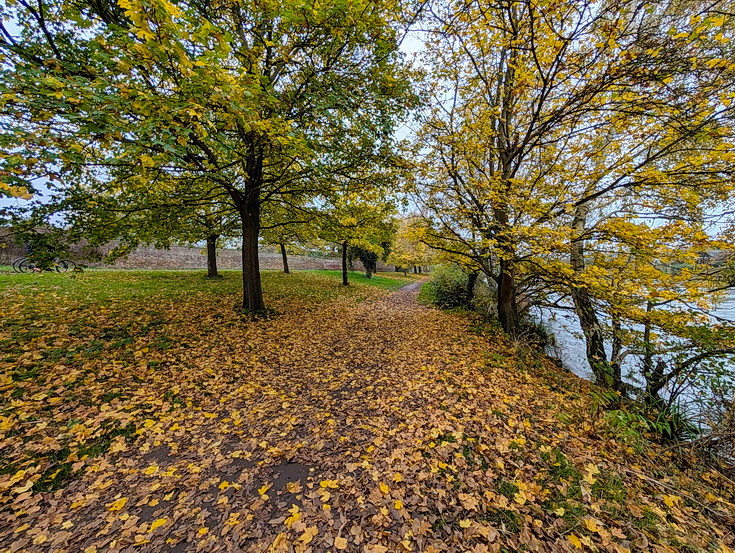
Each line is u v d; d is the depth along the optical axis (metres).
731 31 4.12
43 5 4.31
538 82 5.59
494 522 2.45
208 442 3.52
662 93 4.39
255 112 3.87
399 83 6.60
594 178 6.02
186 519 2.46
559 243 5.14
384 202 9.30
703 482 3.31
